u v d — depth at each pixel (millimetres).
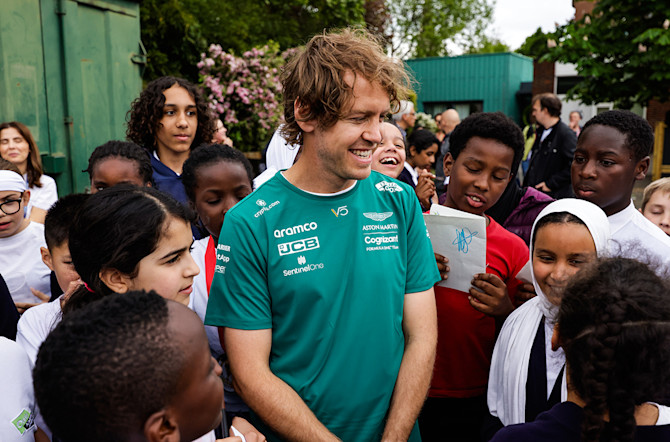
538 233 1774
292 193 1579
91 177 2635
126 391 919
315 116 1499
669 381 1086
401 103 1593
